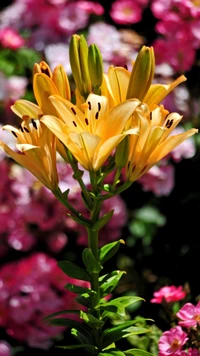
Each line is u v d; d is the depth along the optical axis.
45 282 2.20
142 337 1.71
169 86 1.27
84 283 2.24
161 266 2.69
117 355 1.33
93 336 1.36
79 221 1.29
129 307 2.42
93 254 1.31
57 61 2.68
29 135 1.24
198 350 1.49
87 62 1.27
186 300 1.74
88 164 1.22
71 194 2.39
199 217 2.72
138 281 2.61
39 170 1.26
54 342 2.24
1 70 2.70
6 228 2.45
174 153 2.60
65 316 2.21
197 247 2.70
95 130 1.20
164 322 2.19
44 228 2.46
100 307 1.32
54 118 1.18
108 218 1.27
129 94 1.24
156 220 2.69
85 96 1.29
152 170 2.56
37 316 2.19
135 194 2.71
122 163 1.24
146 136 1.21
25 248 2.45
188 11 2.72
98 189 1.27
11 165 2.45
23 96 2.64
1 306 2.17
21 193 2.43
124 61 2.71
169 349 1.50
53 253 2.52
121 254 2.68
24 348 2.22
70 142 1.19
